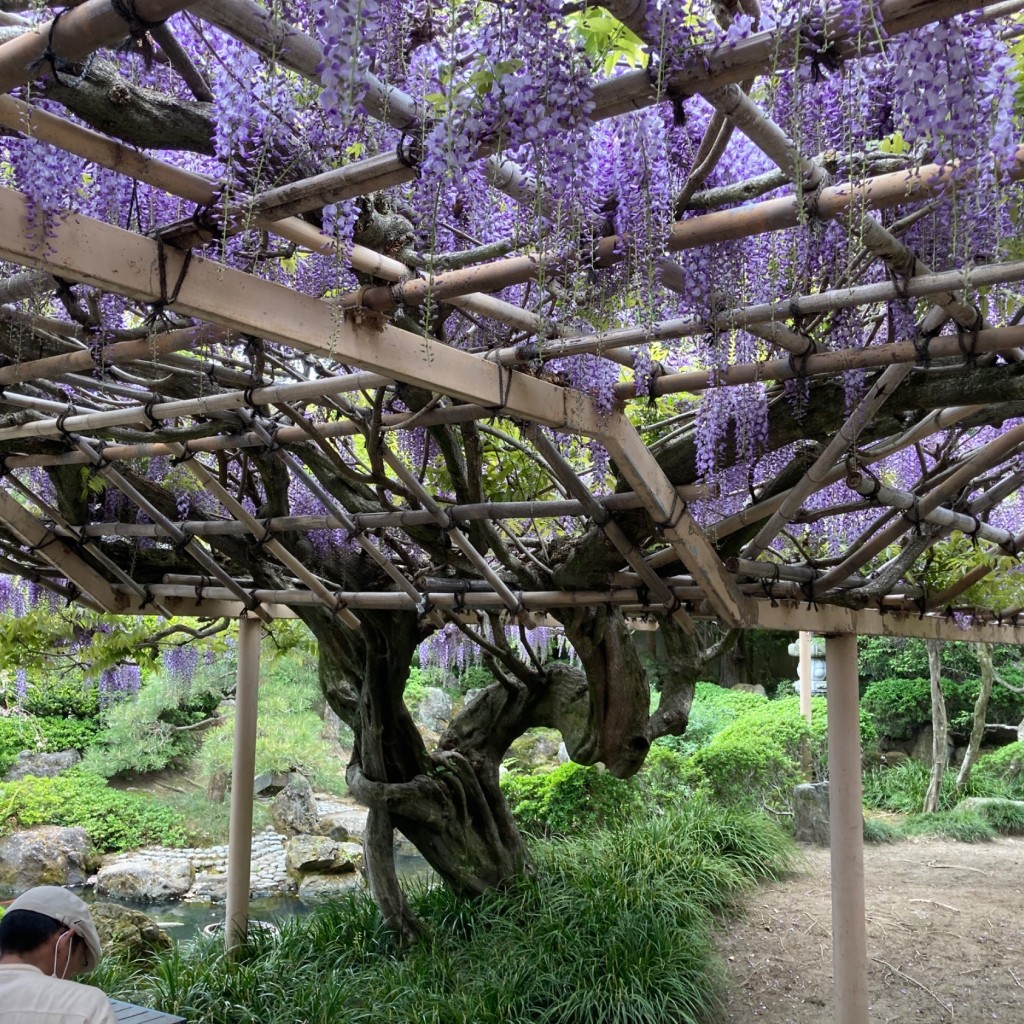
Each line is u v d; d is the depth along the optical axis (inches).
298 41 49.1
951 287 65.4
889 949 204.2
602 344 76.0
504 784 286.0
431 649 260.5
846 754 145.4
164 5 44.4
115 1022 61.1
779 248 75.9
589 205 67.5
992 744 394.0
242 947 188.7
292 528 140.9
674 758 302.5
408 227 71.8
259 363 89.0
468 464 115.3
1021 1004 179.6
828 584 123.5
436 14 57.3
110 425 107.8
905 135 52.9
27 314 80.7
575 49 52.5
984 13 48.9
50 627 197.9
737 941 202.2
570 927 177.3
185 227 60.4
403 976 167.2
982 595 151.2
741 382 84.3
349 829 352.2
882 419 99.9
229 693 422.9
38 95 53.6
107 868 315.0
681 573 130.2
